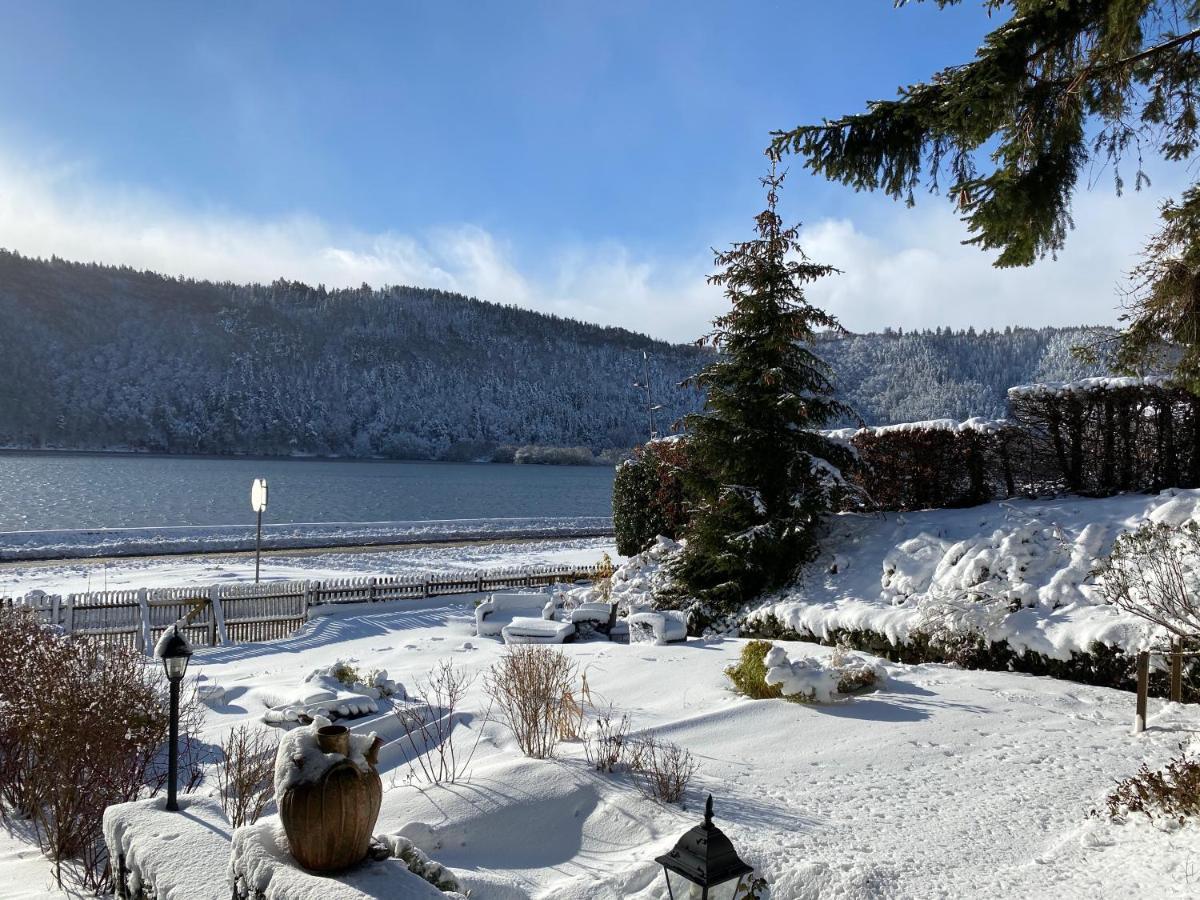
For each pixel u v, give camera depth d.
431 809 5.97
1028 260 6.41
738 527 14.30
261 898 3.68
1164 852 5.09
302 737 3.92
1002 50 5.45
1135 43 5.91
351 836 3.75
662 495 18.97
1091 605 10.02
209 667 12.87
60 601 13.92
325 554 26.11
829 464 13.94
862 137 6.16
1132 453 12.62
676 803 6.18
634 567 17.08
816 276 14.19
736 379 14.64
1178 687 8.54
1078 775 6.80
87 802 6.27
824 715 8.45
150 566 22.41
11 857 6.12
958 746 7.57
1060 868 5.05
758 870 5.00
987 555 11.33
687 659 11.23
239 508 50.38
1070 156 6.13
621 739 7.36
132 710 7.14
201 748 8.09
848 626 11.84
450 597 18.72
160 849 4.54
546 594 17.47
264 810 6.05
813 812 6.06
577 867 5.43
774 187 14.20
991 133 5.79
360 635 15.59
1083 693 9.07
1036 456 13.86
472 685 10.51
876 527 14.15
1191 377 8.19
